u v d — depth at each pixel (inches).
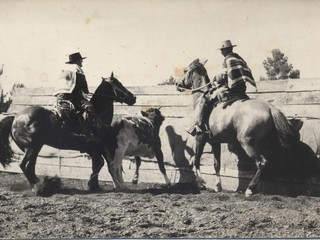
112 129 302.4
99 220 249.6
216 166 304.8
